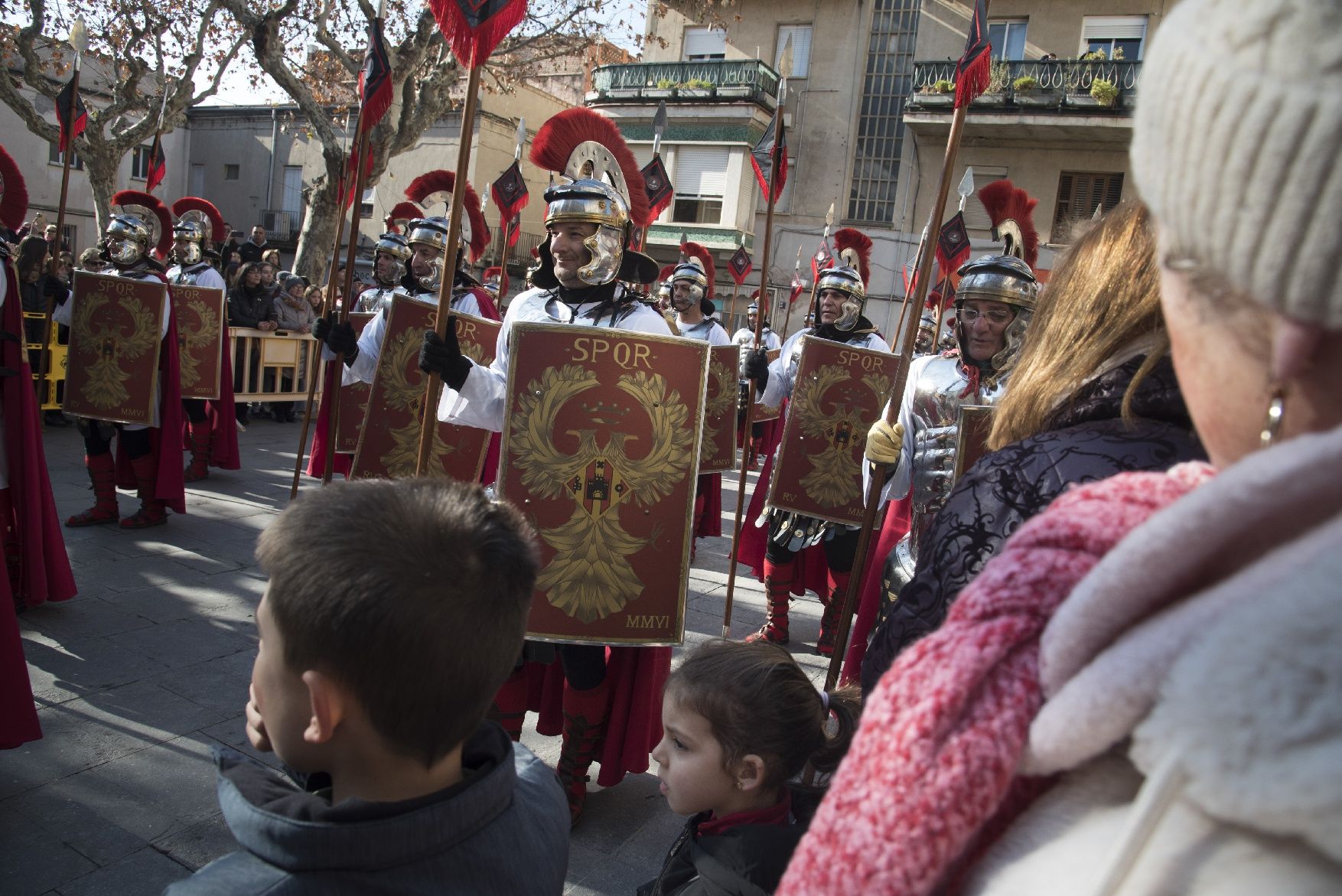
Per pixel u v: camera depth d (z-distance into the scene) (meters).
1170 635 0.47
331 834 0.98
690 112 20.36
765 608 5.39
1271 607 0.41
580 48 14.12
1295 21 0.42
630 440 2.86
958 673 0.56
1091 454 1.09
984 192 3.27
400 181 21.98
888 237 19.41
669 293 7.92
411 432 5.07
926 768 0.55
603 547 2.85
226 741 3.33
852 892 0.55
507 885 1.09
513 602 1.14
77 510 6.14
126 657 3.94
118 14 13.90
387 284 7.01
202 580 4.96
